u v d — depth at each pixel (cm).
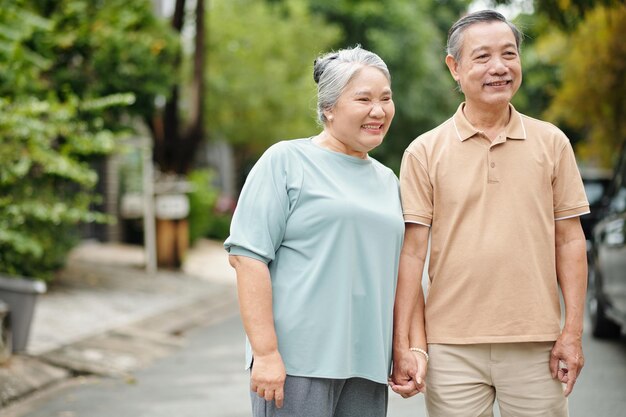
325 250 290
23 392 645
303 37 2158
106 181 1862
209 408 593
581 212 308
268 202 289
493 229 304
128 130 1241
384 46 2550
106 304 1083
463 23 310
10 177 909
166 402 615
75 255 1599
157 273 1447
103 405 612
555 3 927
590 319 878
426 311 317
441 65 2867
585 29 1543
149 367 755
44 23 1020
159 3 1770
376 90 294
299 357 289
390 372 320
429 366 316
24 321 751
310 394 289
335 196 291
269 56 2089
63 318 959
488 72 303
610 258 762
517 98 2686
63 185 1088
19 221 932
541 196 306
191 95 1495
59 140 1112
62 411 596
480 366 311
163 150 1488
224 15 2030
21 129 910
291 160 296
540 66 2480
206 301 1195
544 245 306
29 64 984
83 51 1150
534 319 304
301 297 289
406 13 2616
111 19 1155
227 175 2833
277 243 292
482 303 306
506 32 306
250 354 295
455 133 313
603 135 1794
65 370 727
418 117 2666
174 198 1485
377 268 295
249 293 285
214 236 2173
